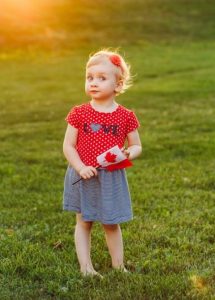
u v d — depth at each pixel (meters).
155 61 25.75
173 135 11.23
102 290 4.25
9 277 4.61
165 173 8.20
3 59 27.47
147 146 10.16
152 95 17.20
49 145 10.64
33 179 8.06
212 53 28.00
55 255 5.02
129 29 35.84
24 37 31.78
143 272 4.71
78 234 4.66
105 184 4.37
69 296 4.22
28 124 13.10
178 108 14.78
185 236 5.52
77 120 4.46
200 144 10.17
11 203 6.91
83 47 31.52
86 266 4.58
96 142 4.40
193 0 43.41
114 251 4.67
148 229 5.79
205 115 13.52
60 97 17.48
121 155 4.32
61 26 35.00
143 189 7.36
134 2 41.75
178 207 6.56
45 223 6.06
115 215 4.39
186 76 21.27
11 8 35.56
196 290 4.21
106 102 4.48
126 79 4.57
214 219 6.11
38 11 36.16
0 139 11.34
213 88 18.20
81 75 22.45
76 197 4.48
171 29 36.47
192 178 7.89
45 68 24.53
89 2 40.19
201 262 4.89
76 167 4.36
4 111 14.99
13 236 5.59
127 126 4.49
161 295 4.14
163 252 5.12
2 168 8.73
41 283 4.51
